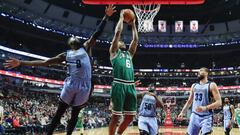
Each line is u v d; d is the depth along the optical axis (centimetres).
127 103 492
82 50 430
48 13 3884
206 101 598
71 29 4097
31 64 432
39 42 3925
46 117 1964
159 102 783
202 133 589
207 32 4562
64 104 422
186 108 637
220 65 4616
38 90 3478
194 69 4619
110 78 4434
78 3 3866
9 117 1513
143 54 4681
